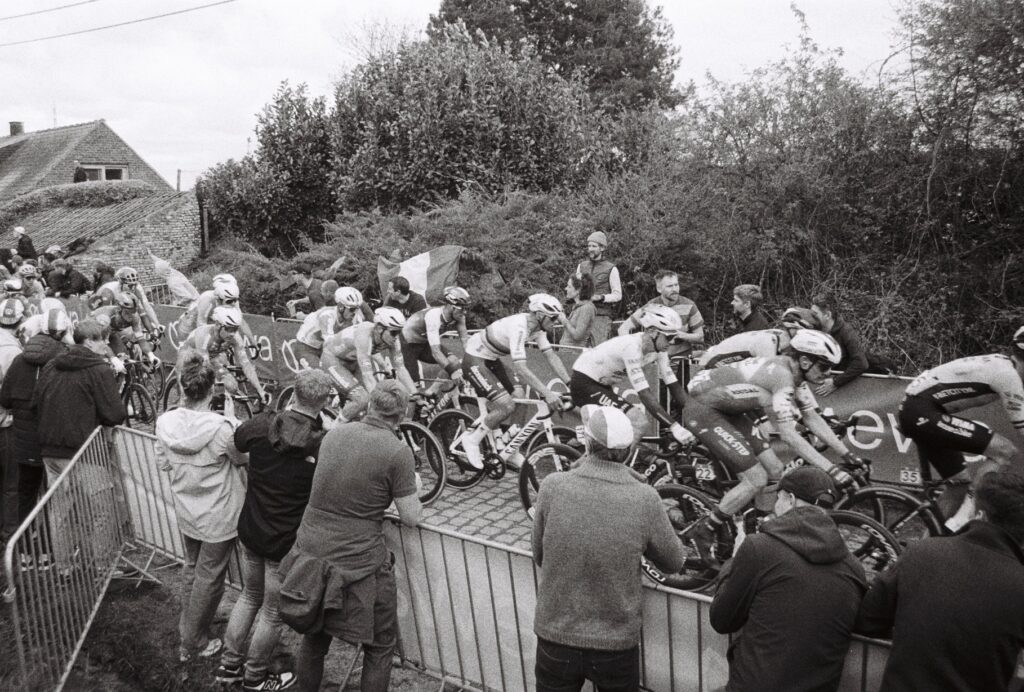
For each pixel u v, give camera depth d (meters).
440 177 13.33
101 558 4.60
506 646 3.40
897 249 9.37
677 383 4.75
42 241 22.53
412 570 3.68
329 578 3.15
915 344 8.72
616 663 2.68
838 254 9.68
